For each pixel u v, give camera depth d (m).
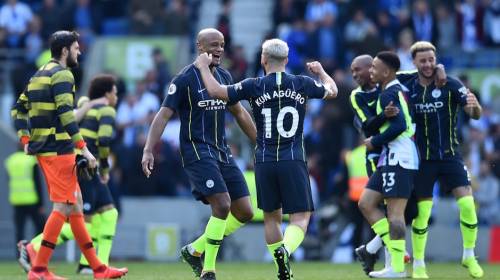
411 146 35.81
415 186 37.59
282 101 31.12
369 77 36.94
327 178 64.69
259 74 70.62
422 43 37.16
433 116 37.41
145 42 73.94
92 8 77.69
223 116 32.62
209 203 32.28
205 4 82.06
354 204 55.09
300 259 59.75
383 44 68.12
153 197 64.31
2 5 82.31
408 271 42.53
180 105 32.38
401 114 35.38
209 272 32.00
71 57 33.00
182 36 75.19
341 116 65.44
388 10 76.50
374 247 37.94
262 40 71.81
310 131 66.62
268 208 31.50
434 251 61.56
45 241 32.62
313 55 70.81
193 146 32.16
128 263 56.50
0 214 63.41
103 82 39.97
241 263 56.62
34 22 74.81
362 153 54.94
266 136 31.31
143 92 68.25
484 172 63.56
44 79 32.34
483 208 63.19
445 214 64.06
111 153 64.81
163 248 61.91
